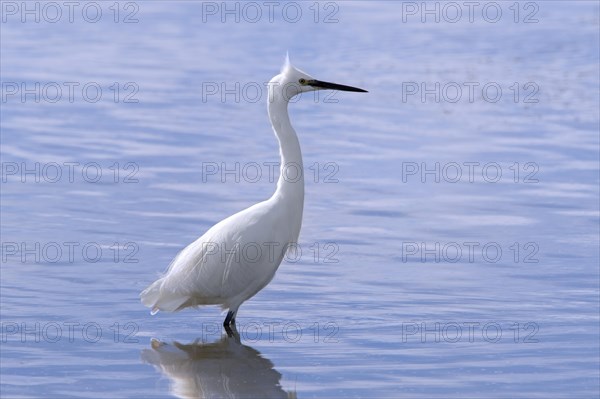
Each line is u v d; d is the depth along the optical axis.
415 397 8.62
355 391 8.77
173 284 10.58
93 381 9.04
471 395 8.66
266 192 16.66
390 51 29.38
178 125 21.64
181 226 14.62
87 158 18.73
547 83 25.22
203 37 32.28
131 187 16.80
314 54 29.05
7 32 33.06
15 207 15.45
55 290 11.80
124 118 22.16
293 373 9.26
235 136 20.78
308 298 11.66
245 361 9.62
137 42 31.66
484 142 20.03
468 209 15.59
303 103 23.92
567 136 20.39
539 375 9.14
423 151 19.42
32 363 9.49
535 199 16.08
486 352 9.80
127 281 12.20
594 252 13.32
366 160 18.77
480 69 26.94
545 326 10.58
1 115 22.19
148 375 9.21
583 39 30.66
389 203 15.98
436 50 29.48
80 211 15.30
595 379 9.02
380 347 9.99
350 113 22.80
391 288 11.98
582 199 16.03
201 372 9.30
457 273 12.54
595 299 11.48
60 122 21.67
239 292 10.70
